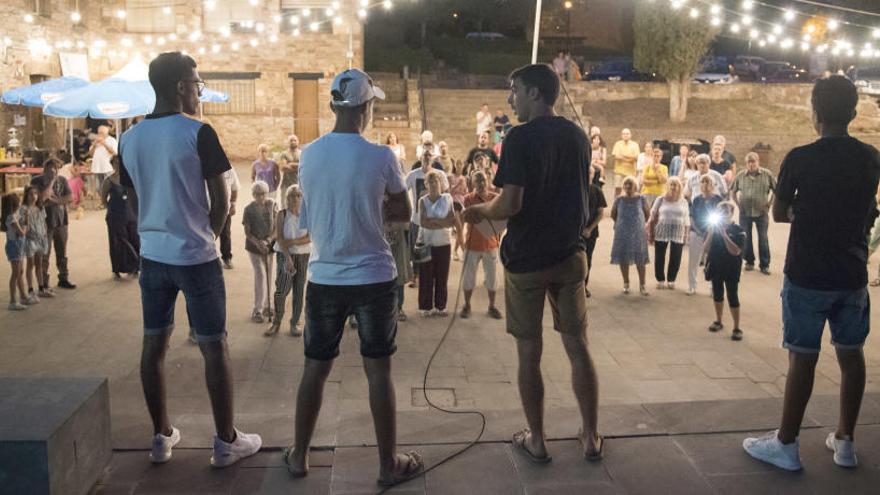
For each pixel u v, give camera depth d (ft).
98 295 32.14
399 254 28.32
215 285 12.03
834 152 11.66
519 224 12.07
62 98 51.11
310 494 11.43
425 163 32.01
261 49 92.48
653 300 32.89
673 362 24.77
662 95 101.04
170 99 11.87
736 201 39.06
